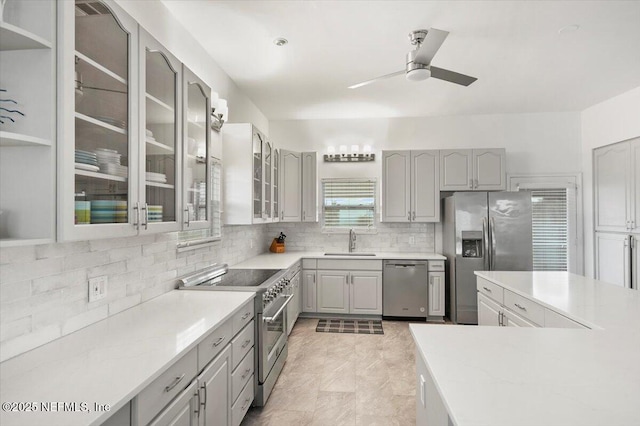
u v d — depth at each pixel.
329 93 4.19
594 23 2.66
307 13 2.52
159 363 1.23
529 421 0.85
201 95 2.26
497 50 3.10
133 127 1.52
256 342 2.45
